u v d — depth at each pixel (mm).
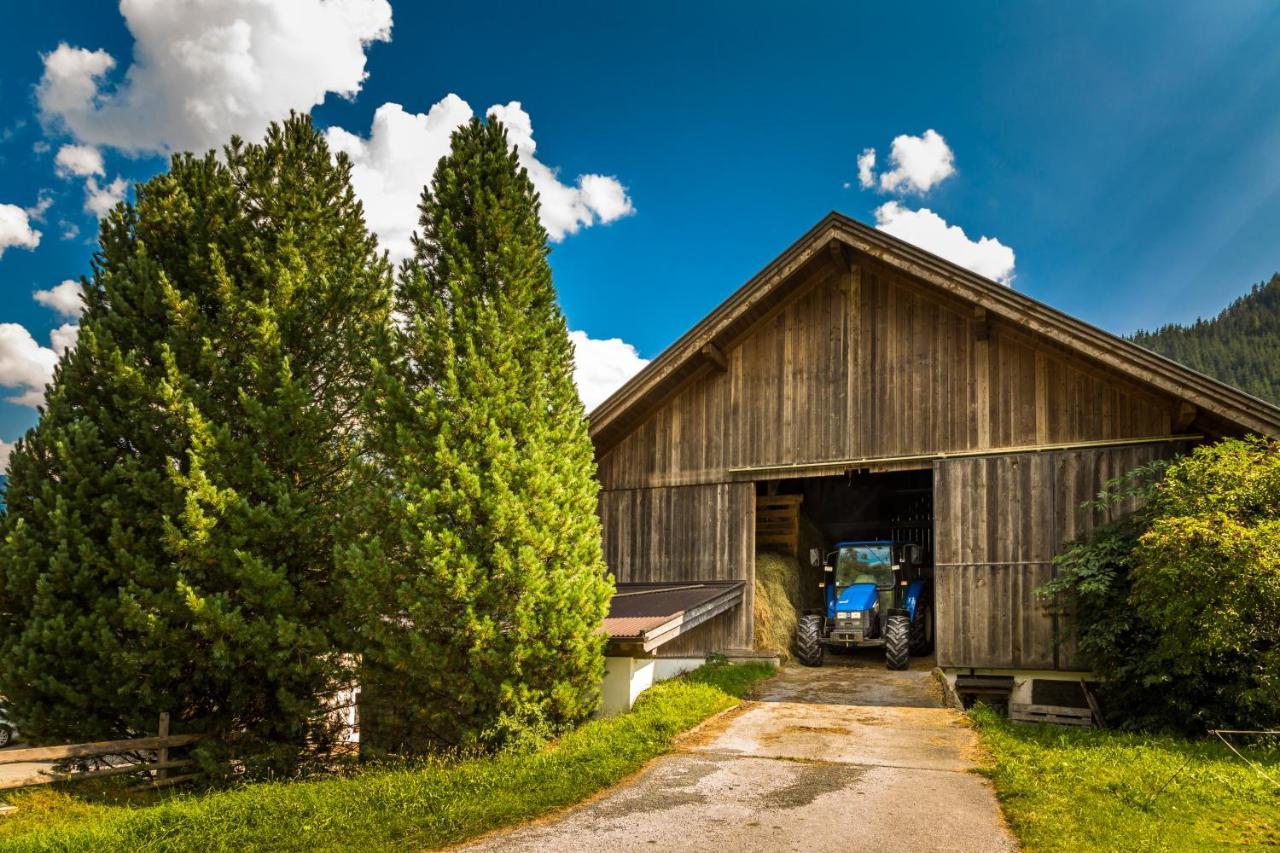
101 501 11781
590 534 11594
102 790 10883
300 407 12656
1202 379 11844
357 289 13953
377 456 11086
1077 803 7410
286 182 14016
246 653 11805
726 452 16516
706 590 15461
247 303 12797
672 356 15953
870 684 14188
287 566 12383
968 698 14102
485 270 11594
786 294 16234
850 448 15281
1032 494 13695
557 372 11766
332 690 12570
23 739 11930
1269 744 10156
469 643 10008
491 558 10180
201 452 11922
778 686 14156
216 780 11383
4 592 11742
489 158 11930
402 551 10539
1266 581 9742
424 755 10922
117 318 12594
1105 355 12531
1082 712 12766
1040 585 13406
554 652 10383
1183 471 11805
